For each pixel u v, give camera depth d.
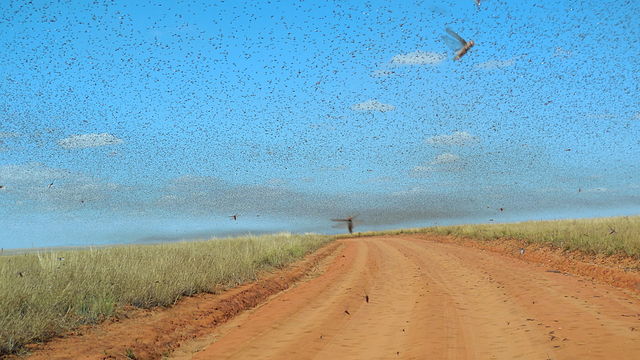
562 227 29.30
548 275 17.80
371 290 16.31
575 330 9.34
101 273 13.36
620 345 8.05
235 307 13.85
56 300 10.55
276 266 23.16
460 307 12.61
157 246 23.75
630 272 16.20
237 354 8.92
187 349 9.74
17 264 15.16
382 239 58.03
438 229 56.78
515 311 11.68
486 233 37.78
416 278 18.88
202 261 17.80
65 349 8.69
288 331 10.63
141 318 11.30
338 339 9.73
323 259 30.86
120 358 8.62
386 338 9.66
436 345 8.90
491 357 8.02
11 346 8.27
